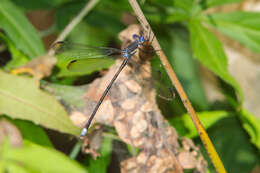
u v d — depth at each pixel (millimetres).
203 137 925
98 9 978
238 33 957
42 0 975
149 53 945
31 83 935
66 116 935
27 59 953
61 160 920
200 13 958
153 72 948
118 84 947
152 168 939
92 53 950
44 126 937
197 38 954
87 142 945
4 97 933
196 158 944
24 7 972
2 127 928
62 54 950
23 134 933
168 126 946
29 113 933
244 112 963
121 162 942
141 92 946
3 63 964
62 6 976
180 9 960
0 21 947
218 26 958
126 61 949
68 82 956
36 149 921
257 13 956
